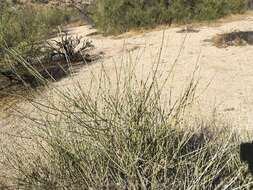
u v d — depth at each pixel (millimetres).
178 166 2594
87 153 2643
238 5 15133
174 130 2762
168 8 14703
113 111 2730
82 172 2660
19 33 9422
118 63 9414
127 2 15109
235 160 2799
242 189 2566
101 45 12594
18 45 8914
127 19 14820
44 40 10531
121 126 2621
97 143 2611
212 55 9320
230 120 5117
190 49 10188
